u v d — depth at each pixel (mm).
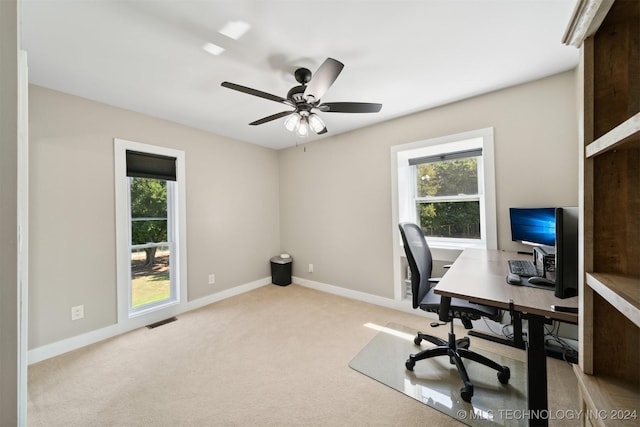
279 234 4340
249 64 1856
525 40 1647
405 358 2047
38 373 1891
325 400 1611
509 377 1720
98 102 2404
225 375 1860
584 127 722
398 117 2943
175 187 3029
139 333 2504
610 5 604
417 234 2141
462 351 1830
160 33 1522
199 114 2744
